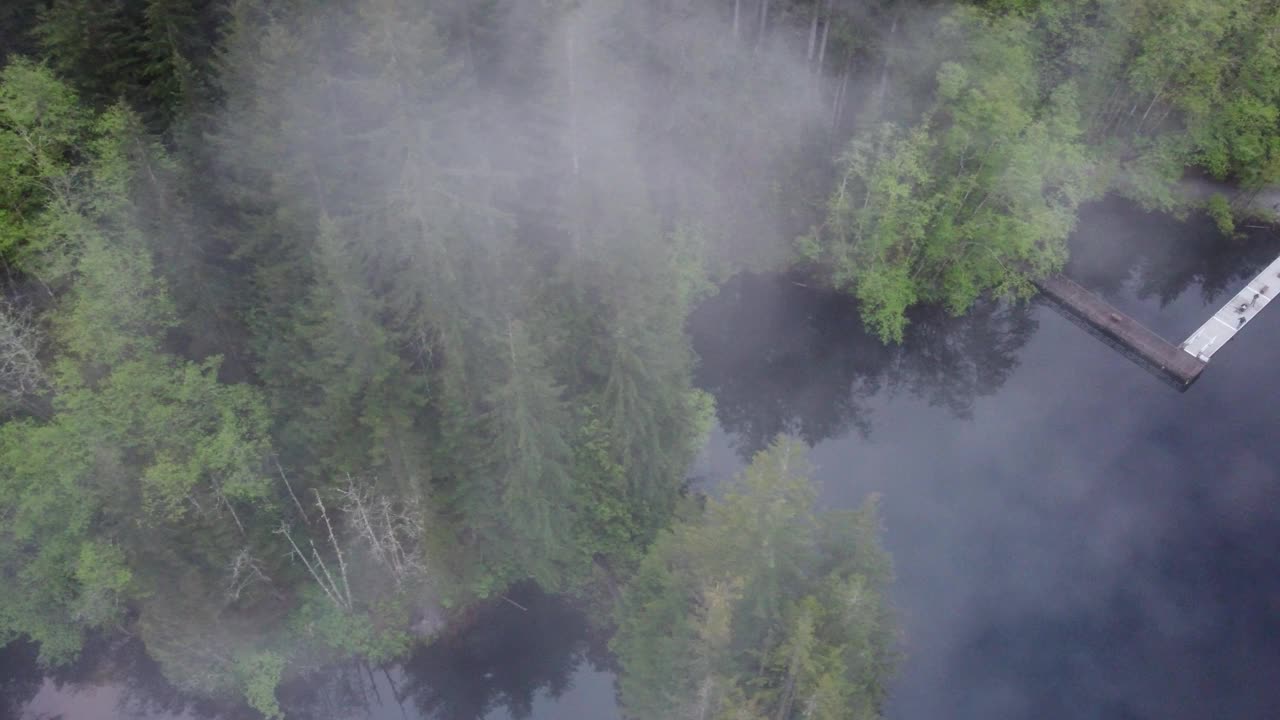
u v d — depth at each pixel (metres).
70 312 34.16
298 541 34.31
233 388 31.94
